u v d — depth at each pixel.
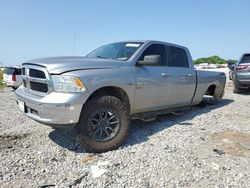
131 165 3.68
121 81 4.41
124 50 5.12
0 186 3.11
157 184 3.18
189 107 6.64
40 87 4.18
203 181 3.25
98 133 4.16
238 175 3.40
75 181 3.21
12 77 15.09
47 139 4.76
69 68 3.91
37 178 3.31
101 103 4.08
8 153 4.09
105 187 3.10
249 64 10.15
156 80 5.10
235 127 5.59
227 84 15.12
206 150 4.25
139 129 5.41
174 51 5.91
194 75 6.35
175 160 3.85
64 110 3.75
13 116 6.77
